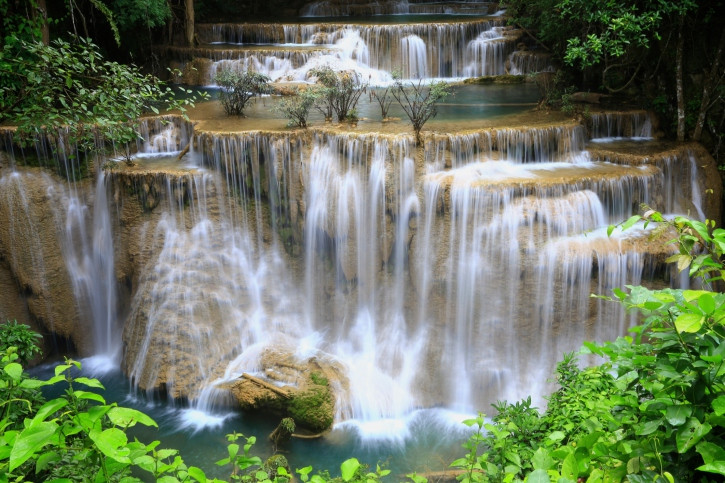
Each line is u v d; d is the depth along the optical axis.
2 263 13.70
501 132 13.58
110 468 3.14
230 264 13.60
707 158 14.36
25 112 9.34
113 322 14.39
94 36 20.00
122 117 10.39
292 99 14.98
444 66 21.02
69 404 3.09
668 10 13.86
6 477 2.80
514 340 12.30
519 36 20.58
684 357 3.36
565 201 12.23
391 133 13.16
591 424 4.27
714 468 2.91
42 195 13.69
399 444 11.20
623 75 16.84
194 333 12.79
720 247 3.29
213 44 22.69
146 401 12.55
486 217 12.26
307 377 12.01
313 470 10.46
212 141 13.55
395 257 13.15
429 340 12.90
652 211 3.65
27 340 10.00
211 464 10.59
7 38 13.92
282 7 27.16
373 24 21.45
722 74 14.88
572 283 11.76
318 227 13.42
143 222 13.52
